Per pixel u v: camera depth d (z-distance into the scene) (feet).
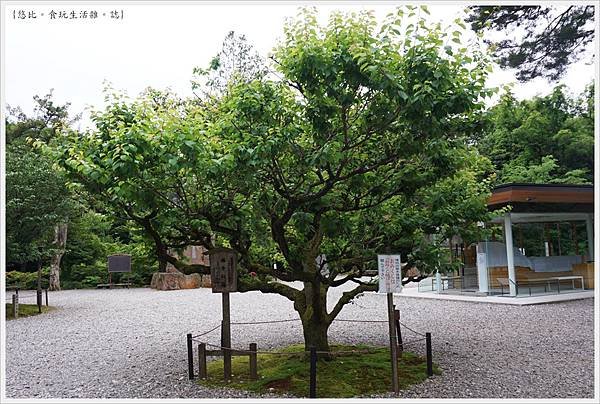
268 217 21.86
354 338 32.83
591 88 86.38
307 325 24.84
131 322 44.60
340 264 24.56
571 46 40.50
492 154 90.84
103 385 23.41
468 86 17.15
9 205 49.47
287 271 24.56
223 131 19.08
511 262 51.72
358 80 17.08
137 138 16.75
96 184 19.24
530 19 39.22
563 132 84.43
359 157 20.65
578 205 54.54
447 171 21.21
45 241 59.00
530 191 50.29
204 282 88.69
